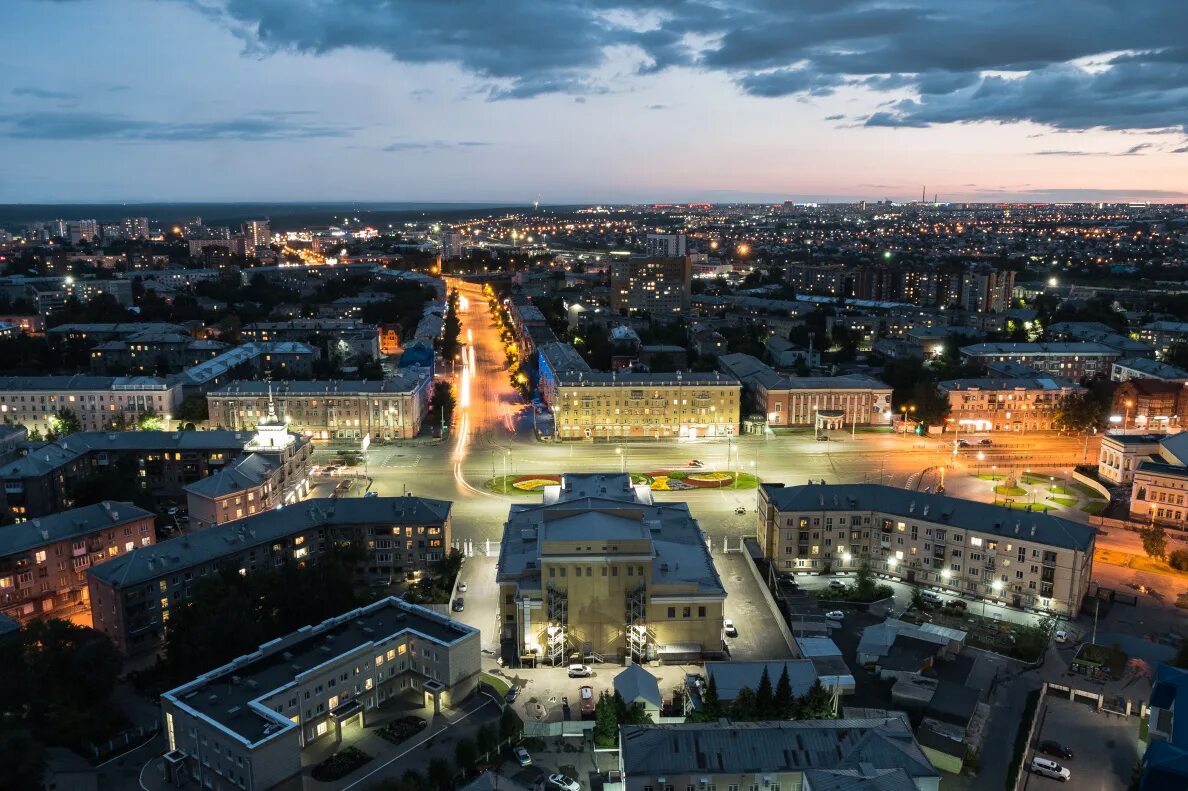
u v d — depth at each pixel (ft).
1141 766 429.38
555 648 536.83
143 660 557.74
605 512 561.43
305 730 451.94
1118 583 650.43
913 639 542.57
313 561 650.43
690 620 542.16
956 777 429.79
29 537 605.31
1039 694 502.79
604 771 433.07
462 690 495.82
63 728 453.58
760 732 400.26
